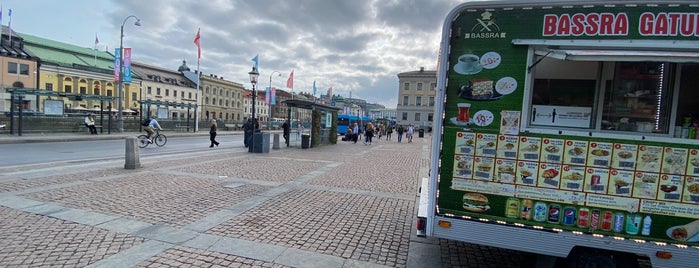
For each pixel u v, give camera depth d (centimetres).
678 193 279
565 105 295
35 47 6072
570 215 297
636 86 285
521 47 296
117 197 588
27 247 368
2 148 1385
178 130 3316
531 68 295
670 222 281
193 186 698
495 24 300
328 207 577
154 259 349
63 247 371
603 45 279
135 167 895
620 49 277
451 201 324
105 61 7150
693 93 276
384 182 831
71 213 489
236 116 9538
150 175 804
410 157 1483
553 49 287
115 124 2631
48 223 445
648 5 272
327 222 496
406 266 362
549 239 301
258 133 1462
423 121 8025
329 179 839
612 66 287
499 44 300
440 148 323
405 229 479
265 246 396
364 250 399
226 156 1266
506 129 303
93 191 624
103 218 472
